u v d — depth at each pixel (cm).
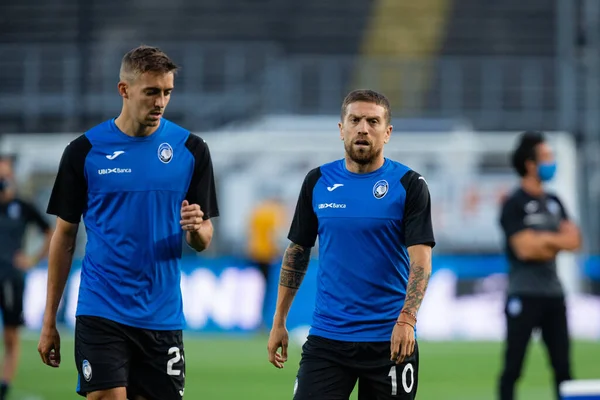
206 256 6431
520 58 9231
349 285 1686
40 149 6456
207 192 1784
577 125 7856
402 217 1678
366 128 1661
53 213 1755
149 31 9288
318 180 1738
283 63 8538
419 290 1634
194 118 8169
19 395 3319
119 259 1720
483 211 6438
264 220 5709
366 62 8494
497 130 8412
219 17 9388
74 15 9181
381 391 1678
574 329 5812
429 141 6519
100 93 8262
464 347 5169
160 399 1752
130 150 1736
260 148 6556
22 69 8600
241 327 5878
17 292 3325
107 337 1698
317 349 1694
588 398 1803
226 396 3319
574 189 6247
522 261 2658
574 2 7719
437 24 9406
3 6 9262
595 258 6297
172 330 1748
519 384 3688
